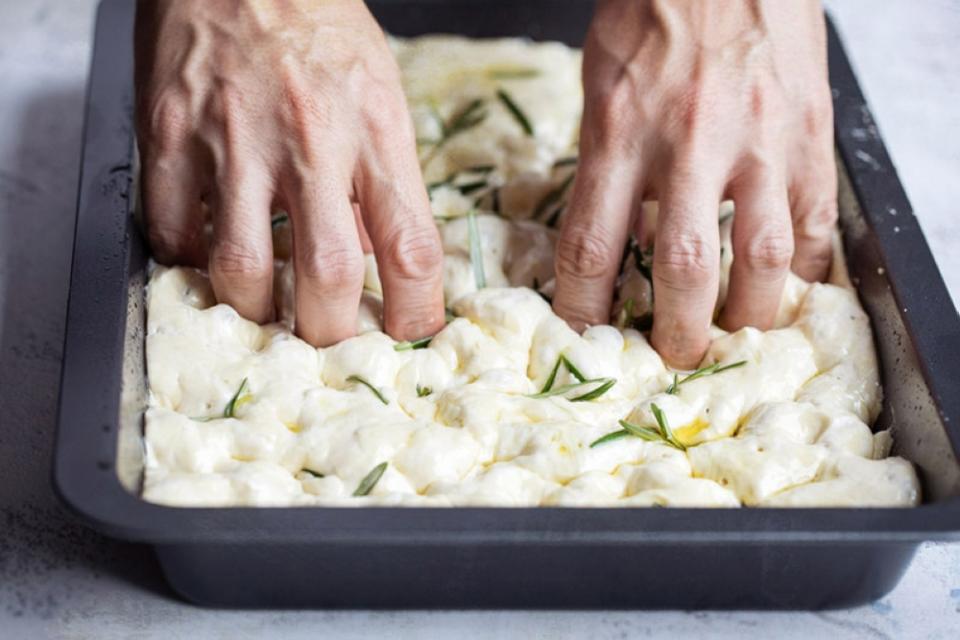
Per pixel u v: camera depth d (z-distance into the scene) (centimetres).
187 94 71
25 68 94
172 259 73
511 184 80
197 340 70
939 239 85
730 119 71
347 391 69
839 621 67
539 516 61
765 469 66
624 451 67
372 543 62
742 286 71
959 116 92
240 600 66
